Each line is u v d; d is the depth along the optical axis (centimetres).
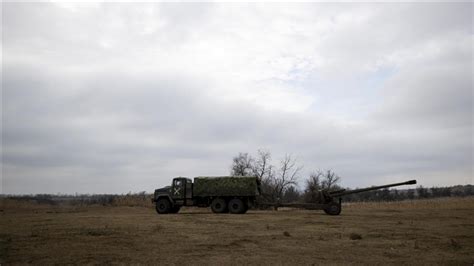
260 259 1029
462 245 1294
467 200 5116
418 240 1412
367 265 959
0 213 3200
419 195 8900
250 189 3073
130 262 981
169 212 3162
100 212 3416
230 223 2105
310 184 5019
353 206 5147
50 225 1919
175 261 995
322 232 1667
